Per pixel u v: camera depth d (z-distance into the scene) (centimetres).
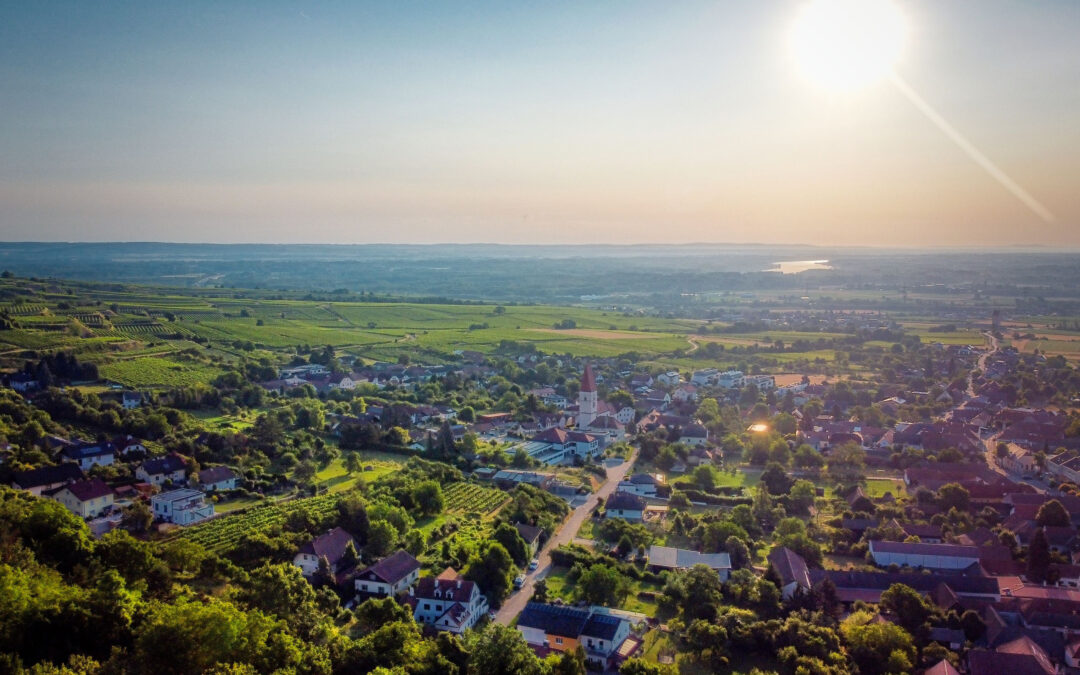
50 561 16162
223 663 12350
